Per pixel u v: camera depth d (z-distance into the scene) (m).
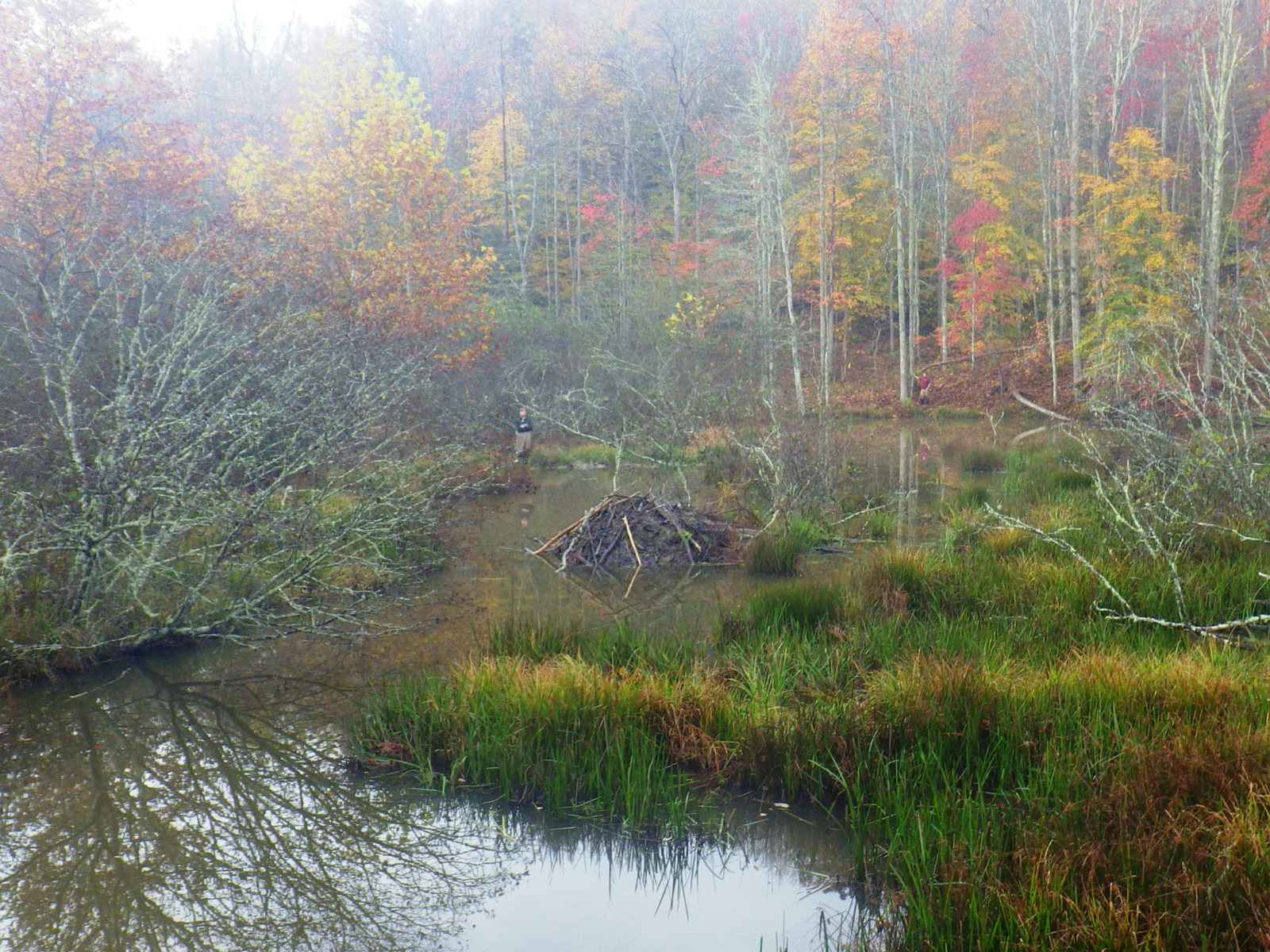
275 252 12.20
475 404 22.30
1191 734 4.16
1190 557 7.77
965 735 4.46
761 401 15.97
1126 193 31.38
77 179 16.45
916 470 17.80
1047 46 33.94
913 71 36.19
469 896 3.79
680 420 18.84
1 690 6.01
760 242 35.16
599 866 3.99
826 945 3.31
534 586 9.19
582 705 5.09
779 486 12.35
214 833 4.34
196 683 6.27
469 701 5.27
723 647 6.64
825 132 37.00
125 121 20.45
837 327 41.94
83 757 5.14
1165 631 6.28
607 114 55.75
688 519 10.79
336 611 7.73
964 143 38.22
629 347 26.95
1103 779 3.88
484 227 50.03
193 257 10.11
